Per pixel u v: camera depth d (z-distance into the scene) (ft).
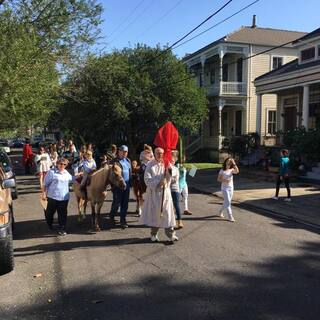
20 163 121.90
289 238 31.19
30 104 51.19
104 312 18.30
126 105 90.68
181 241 30.14
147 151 39.11
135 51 95.35
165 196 28.96
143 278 22.50
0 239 22.88
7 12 48.19
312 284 21.52
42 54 51.24
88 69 68.90
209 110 113.60
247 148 87.61
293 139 67.62
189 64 125.18
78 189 36.01
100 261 25.64
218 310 18.31
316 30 82.94
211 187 61.93
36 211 43.45
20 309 18.79
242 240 30.40
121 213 34.53
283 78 83.25
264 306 18.75
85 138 106.83
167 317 17.66
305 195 51.98
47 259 26.27
